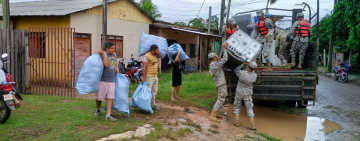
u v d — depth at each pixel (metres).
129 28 13.60
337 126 6.77
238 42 6.42
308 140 5.75
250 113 6.18
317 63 7.30
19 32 8.46
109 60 5.42
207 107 7.83
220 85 6.35
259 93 7.13
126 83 5.79
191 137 5.06
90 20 11.23
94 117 5.70
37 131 4.68
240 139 5.29
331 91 12.88
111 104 5.57
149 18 15.05
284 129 6.46
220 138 5.24
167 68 16.78
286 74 6.89
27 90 8.78
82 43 10.92
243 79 6.07
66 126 4.99
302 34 8.15
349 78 18.73
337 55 27.02
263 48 7.68
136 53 14.27
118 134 4.77
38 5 13.03
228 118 7.01
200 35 16.78
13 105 4.96
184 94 9.38
